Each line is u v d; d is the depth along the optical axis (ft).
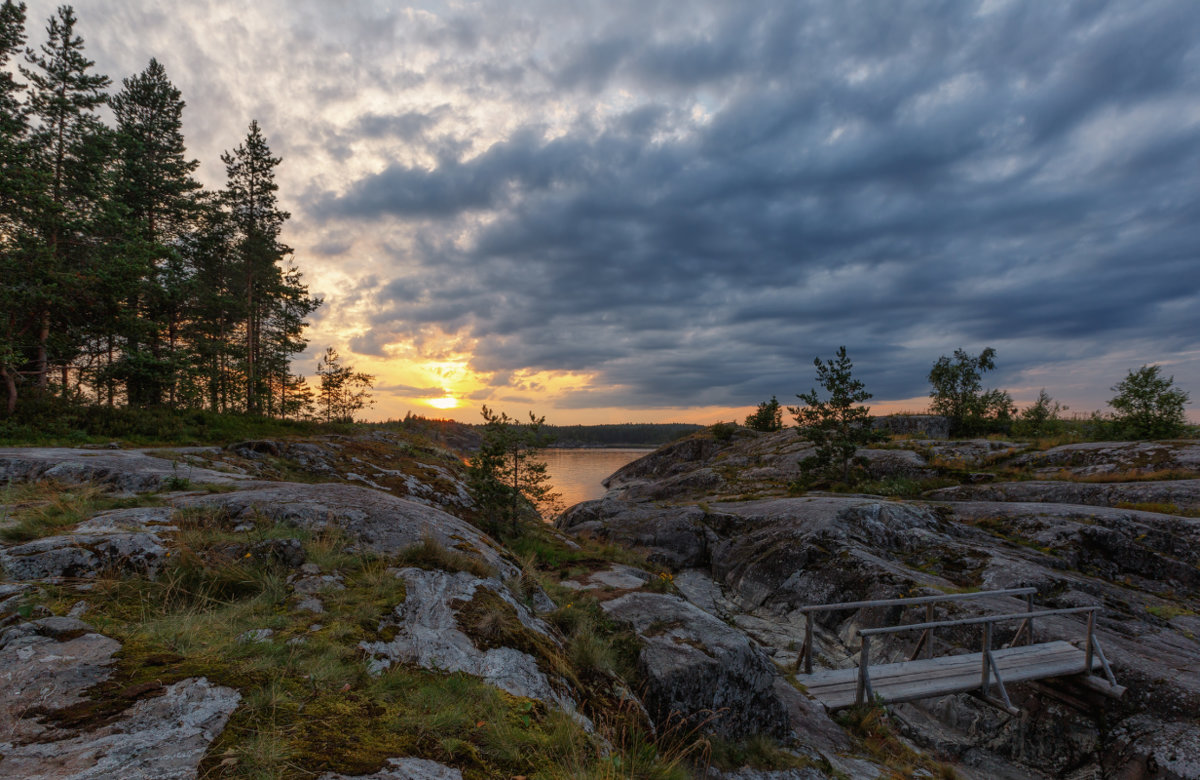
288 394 102.53
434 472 56.44
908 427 133.08
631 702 16.42
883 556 48.03
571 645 18.31
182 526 18.28
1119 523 50.60
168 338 93.20
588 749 11.39
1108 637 32.60
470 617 15.79
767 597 48.47
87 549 15.21
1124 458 70.38
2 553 14.46
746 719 19.56
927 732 29.25
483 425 48.24
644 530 65.87
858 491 79.51
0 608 11.78
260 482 28.09
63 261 67.67
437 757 9.26
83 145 76.79
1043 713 27.45
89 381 80.12
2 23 71.72
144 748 7.95
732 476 105.19
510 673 13.50
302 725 9.30
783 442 118.83
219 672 10.57
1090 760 25.16
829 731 23.17
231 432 64.95
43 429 54.24
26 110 74.43
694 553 60.95
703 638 21.15
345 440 59.72
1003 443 89.66
